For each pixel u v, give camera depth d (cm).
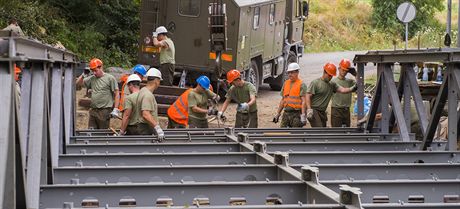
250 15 2105
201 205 578
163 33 1839
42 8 2916
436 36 4781
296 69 1406
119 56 3216
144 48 2128
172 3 2098
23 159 480
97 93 1368
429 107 1487
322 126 1407
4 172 424
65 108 991
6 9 2647
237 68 2031
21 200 489
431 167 738
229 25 2016
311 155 816
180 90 1789
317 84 1383
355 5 5344
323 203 537
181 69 2108
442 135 1322
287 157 687
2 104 427
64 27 2986
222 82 2019
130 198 588
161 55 1850
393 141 1001
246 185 589
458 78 877
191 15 2089
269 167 689
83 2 3198
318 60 3881
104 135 1129
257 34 2194
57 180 700
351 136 1070
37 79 617
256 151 786
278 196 588
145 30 2122
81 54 3030
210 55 2083
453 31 4859
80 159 797
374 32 5122
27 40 501
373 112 1149
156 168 698
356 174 727
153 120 1079
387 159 838
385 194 628
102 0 3312
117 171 700
